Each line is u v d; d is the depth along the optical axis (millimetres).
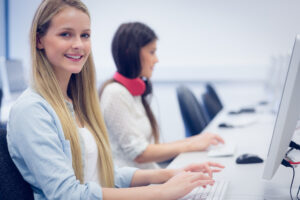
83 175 1055
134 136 1585
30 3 4730
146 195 903
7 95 3654
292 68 849
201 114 2463
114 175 1189
